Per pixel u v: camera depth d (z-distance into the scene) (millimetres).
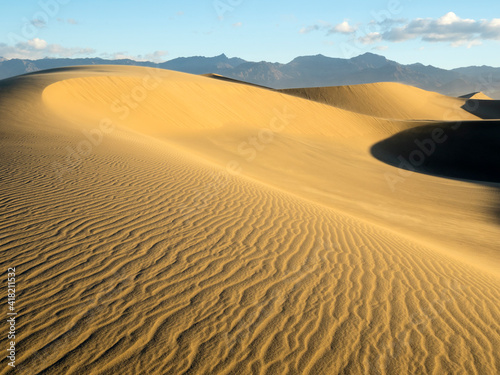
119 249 5180
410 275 5891
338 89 86000
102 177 8664
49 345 3258
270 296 4551
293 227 7309
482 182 27688
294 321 4113
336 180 22641
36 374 2955
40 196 6820
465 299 5340
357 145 37375
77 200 6859
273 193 10398
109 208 6688
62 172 8617
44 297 3881
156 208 7078
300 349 3682
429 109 86438
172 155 13836
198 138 26328
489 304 5336
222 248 5738
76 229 5602
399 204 18672
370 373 3488
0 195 6617
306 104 43000
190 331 3711
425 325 4395
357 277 5430
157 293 4270
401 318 4465
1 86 23641
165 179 9438
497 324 4715
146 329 3639
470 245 12242
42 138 12469
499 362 3900
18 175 8000
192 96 32719
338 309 4457
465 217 17375
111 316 3748
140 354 3318
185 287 4484
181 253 5355
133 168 10023
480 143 37594
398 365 3641
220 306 4203
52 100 21062
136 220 6316
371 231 8516
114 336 3479
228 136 28438
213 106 33375
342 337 3941
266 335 3816
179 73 44281
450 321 4594
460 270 6879
